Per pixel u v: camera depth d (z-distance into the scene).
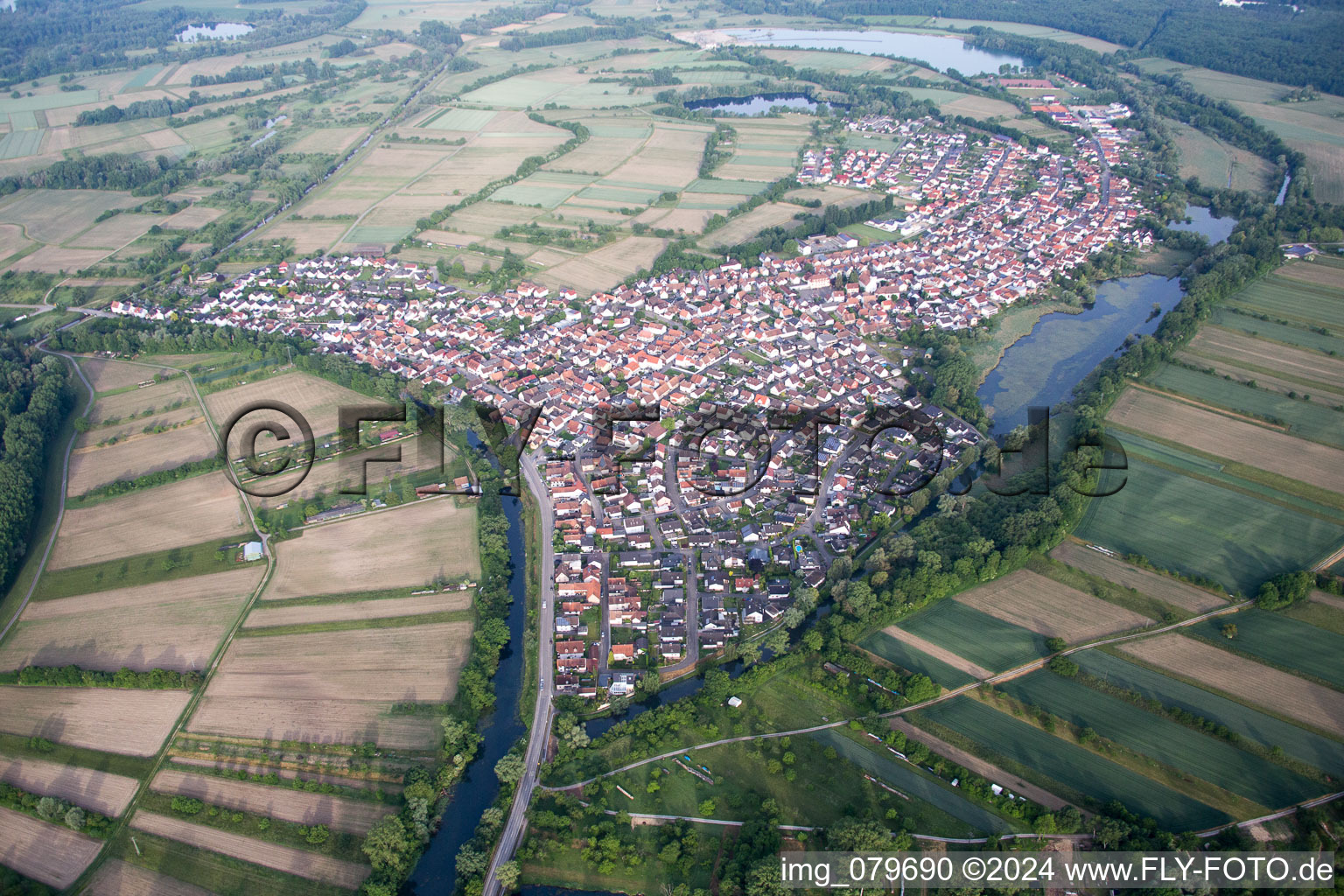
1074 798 184.75
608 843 180.62
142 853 184.50
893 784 191.75
